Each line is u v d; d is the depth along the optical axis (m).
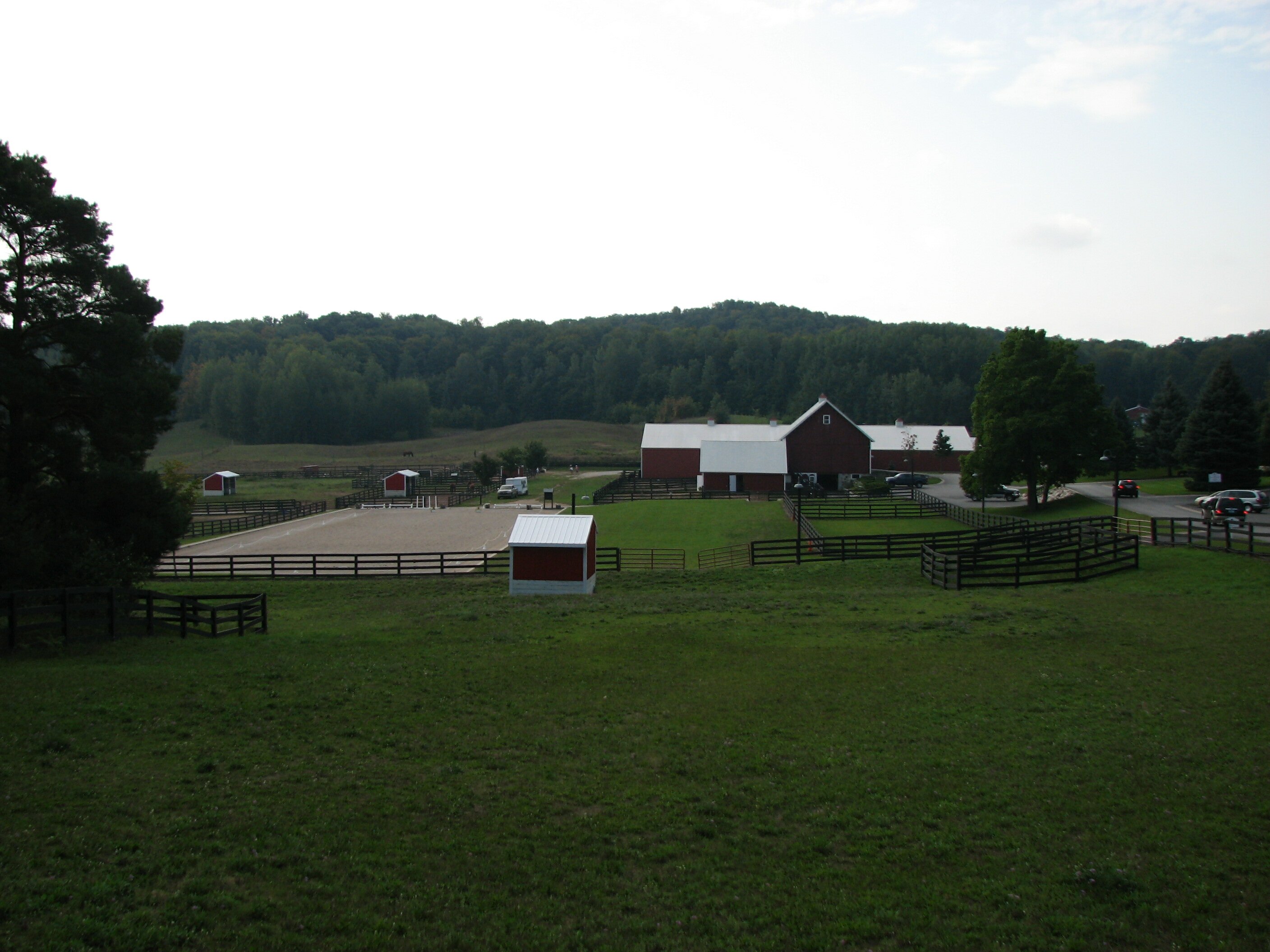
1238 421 64.25
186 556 41.09
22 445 24.08
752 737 13.55
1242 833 10.10
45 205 22.97
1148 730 13.42
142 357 25.86
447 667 17.81
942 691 15.85
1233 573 26.88
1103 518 37.09
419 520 64.06
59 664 17.03
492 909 8.45
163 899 8.02
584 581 32.09
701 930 8.26
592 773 12.04
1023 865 9.52
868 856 9.77
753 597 28.27
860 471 90.69
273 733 13.18
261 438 169.00
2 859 8.47
